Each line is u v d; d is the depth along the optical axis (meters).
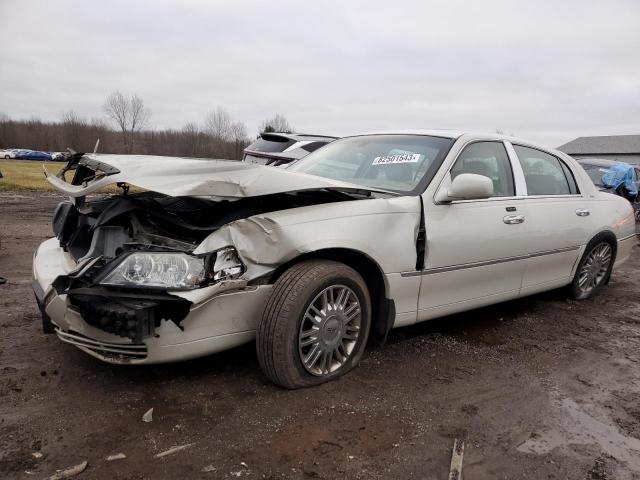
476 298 3.94
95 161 3.19
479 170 3.97
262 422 2.68
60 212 3.72
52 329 3.00
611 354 3.94
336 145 4.70
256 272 2.83
